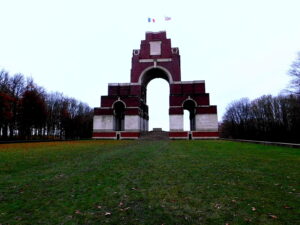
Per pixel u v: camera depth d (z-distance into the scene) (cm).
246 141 2830
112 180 689
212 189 584
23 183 656
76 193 558
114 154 1405
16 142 2991
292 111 4703
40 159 1166
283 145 1988
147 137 4225
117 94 4475
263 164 974
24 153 1473
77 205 474
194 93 4244
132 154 1400
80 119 7194
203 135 3991
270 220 392
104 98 4369
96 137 4234
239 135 7588
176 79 4438
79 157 1254
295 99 4047
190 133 4038
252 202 483
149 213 429
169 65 4531
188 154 1383
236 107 7838
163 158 1190
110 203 484
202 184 634
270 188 590
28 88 4803
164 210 443
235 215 415
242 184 632
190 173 785
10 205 477
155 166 934
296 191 561
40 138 5425
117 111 4684
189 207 457
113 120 4278
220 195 533
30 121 4666
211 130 3991
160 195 536
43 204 482
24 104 4531
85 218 408
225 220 394
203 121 4047
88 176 746
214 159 1140
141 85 4600
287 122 5578
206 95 4147
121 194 546
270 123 6122
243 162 1033
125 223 387
